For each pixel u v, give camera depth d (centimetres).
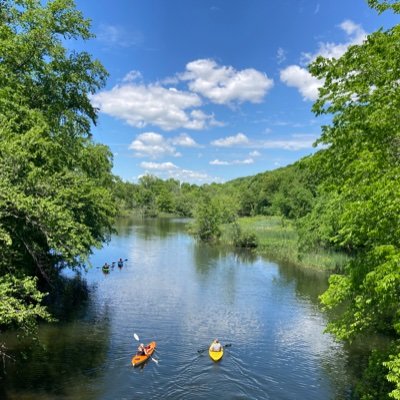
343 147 1216
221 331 2316
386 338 2203
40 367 1780
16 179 1399
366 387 1414
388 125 1051
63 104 2259
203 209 6862
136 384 1666
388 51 1045
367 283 1068
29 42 1927
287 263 4656
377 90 1108
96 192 2642
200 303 2881
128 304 2809
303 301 2986
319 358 1962
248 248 5934
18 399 1507
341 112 1235
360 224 1117
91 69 2348
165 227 9238
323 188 1304
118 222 10656
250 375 1775
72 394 1565
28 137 1475
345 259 4162
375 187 979
